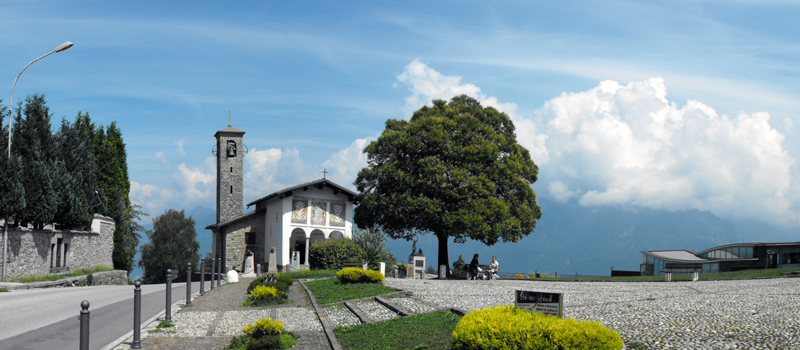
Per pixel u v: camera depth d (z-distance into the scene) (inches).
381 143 1734.7
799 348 338.0
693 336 387.5
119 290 1048.2
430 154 1636.3
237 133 2276.1
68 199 1409.9
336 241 1608.0
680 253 2076.8
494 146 1625.2
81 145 1579.7
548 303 373.4
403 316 579.2
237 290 1031.6
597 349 312.2
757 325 418.6
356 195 1930.4
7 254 1149.1
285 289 876.0
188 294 767.1
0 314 627.5
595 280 1248.2
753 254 1897.1
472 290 859.4
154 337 506.0
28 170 1230.3
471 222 1512.1
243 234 2015.3
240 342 471.2
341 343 481.7
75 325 555.8
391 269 1604.3
